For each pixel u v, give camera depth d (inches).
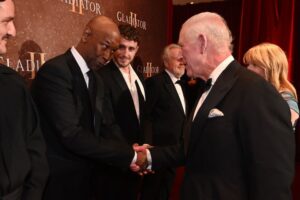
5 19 43.1
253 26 170.6
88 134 62.0
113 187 81.3
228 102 43.4
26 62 72.6
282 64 70.2
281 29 163.0
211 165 43.9
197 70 47.3
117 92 83.7
